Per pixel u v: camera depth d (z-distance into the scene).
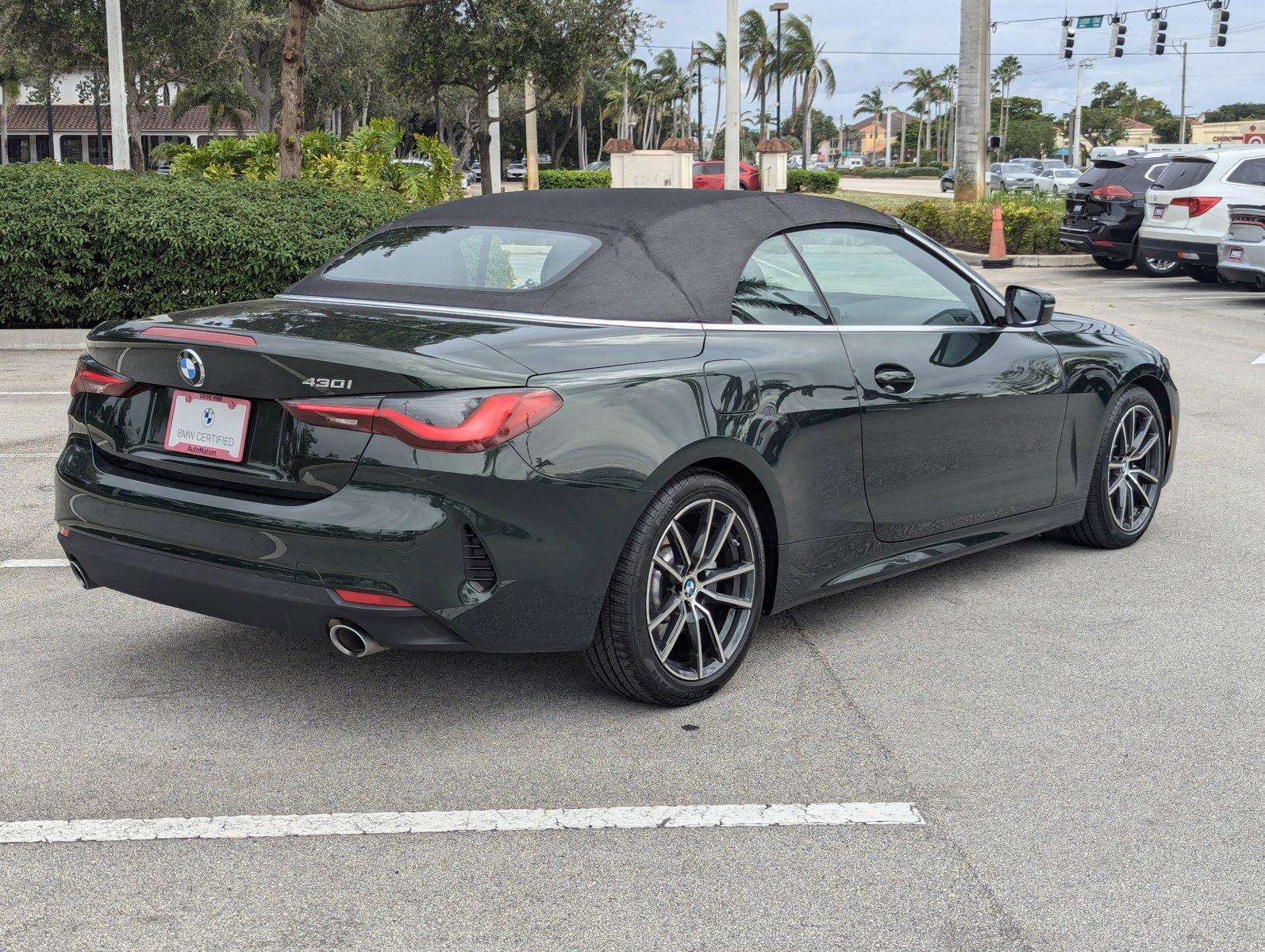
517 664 4.12
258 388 3.29
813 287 4.13
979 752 3.45
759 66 86.81
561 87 25.72
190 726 3.60
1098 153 24.88
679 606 3.67
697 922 2.60
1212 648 4.27
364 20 47.59
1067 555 5.44
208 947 2.50
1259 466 7.11
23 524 5.73
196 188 11.89
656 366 3.53
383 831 2.98
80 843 2.91
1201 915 2.63
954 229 23.12
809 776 3.30
